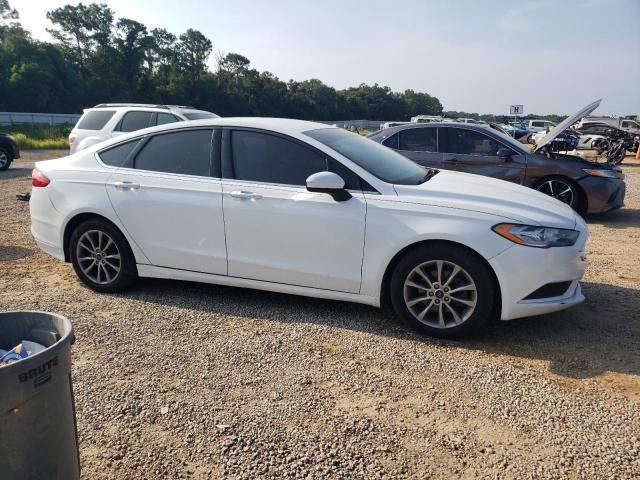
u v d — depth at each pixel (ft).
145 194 14.80
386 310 14.44
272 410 9.69
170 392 10.28
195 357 11.71
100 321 13.69
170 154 15.03
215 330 13.14
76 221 15.97
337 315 14.10
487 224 11.98
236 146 14.33
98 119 35.45
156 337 12.73
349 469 8.12
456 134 27.68
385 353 11.94
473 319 12.24
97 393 10.22
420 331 12.80
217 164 14.38
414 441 8.81
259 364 11.41
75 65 310.24
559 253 12.00
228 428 9.13
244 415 9.53
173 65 332.60
